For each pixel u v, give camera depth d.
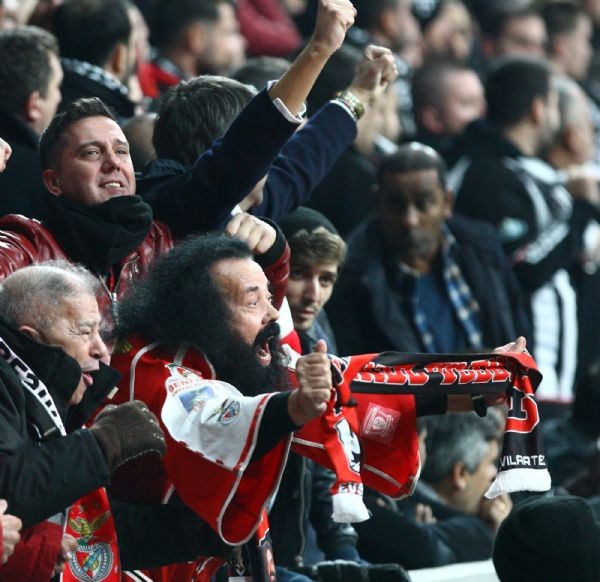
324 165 17.83
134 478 14.29
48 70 20.14
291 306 18.41
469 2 39.12
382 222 23.70
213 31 27.27
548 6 38.81
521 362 14.88
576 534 14.46
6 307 13.40
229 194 16.12
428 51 36.44
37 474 12.55
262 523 14.62
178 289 14.50
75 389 13.28
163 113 17.42
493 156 26.92
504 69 28.22
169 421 13.72
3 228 15.27
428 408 15.34
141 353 14.41
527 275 26.00
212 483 13.52
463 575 19.00
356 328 23.33
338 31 15.94
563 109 29.64
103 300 14.95
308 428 14.77
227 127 17.25
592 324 27.14
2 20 23.72
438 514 20.36
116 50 22.39
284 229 18.48
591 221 27.39
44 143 15.74
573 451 23.78
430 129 30.64
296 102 15.99
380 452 15.33
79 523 13.57
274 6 34.34
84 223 15.10
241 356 14.45
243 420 13.43
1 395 12.80
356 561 18.19
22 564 12.69
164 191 16.33
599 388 23.78
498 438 20.94
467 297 23.95
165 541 14.03
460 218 24.61
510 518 14.81
